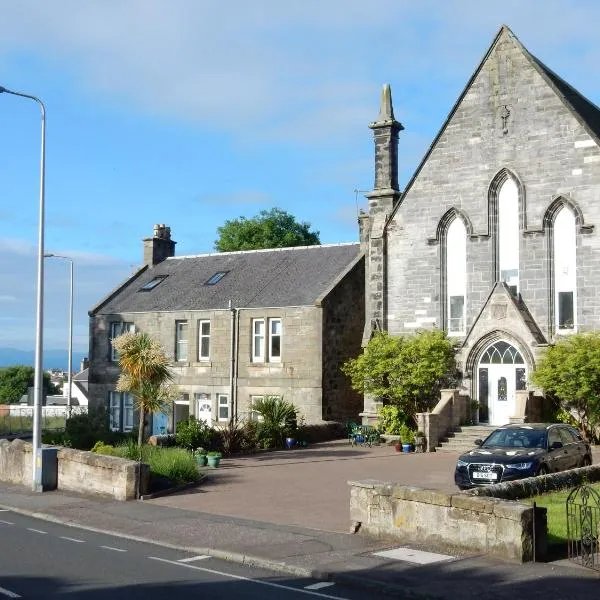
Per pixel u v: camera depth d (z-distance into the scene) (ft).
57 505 69.62
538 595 38.78
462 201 115.65
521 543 45.06
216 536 54.85
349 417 132.57
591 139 106.01
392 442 111.55
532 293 109.70
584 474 64.64
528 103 111.14
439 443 105.70
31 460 81.46
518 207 111.55
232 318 138.00
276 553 48.85
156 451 84.43
